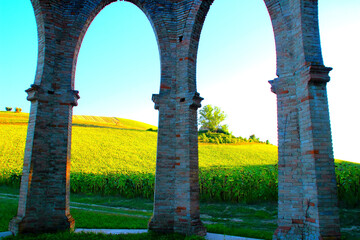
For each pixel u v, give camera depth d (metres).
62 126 8.95
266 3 8.15
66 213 8.66
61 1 9.55
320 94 6.76
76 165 32.47
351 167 15.55
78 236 7.52
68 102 9.12
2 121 51.62
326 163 6.39
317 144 6.45
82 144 44.28
